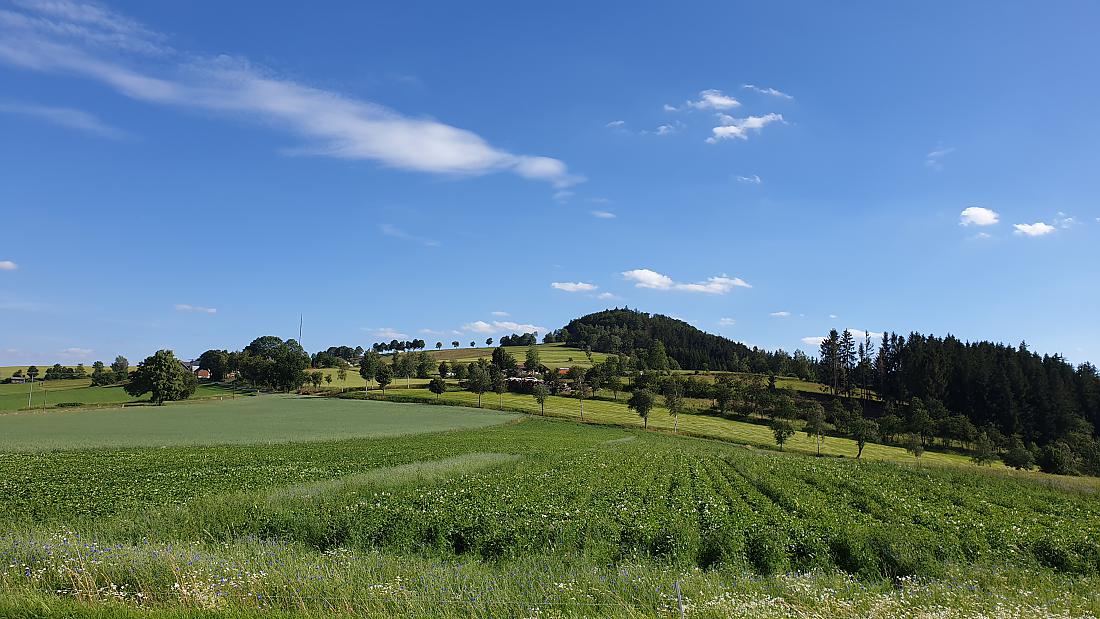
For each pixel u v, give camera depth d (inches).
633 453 1953.7
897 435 4126.5
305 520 693.9
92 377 6131.9
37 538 552.4
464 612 372.5
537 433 2915.8
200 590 383.6
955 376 5187.0
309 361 7824.8
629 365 7844.5
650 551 637.9
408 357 7293.3
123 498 1003.3
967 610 383.6
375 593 390.0
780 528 713.0
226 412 3870.6
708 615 354.0
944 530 780.6
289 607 370.6
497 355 7347.4
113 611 330.3
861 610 378.0
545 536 644.1
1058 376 5172.2
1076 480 1528.1
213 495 969.5
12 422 3102.9
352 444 2233.0
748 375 6181.1
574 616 357.7
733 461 1788.9
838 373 6752.0
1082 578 557.6
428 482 1111.0
